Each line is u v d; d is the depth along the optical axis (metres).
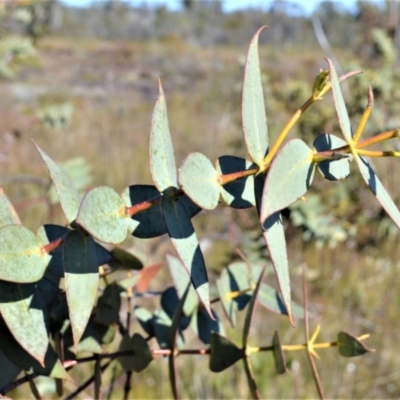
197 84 4.86
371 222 1.18
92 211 0.28
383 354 1.35
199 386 1.13
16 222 0.32
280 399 1.18
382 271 1.57
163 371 1.15
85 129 2.71
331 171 0.28
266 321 1.32
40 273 0.29
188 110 3.54
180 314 0.37
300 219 0.99
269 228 0.26
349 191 1.12
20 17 1.05
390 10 1.58
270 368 1.22
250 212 1.09
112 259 0.34
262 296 0.43
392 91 1.22
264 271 0.38
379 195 0.27
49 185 0.76
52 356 0.32
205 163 0.28
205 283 0.28
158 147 0.29
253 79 0.29
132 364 0.37
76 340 0.28
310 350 0.37
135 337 0.37
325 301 1.49
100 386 0.36
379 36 1.46
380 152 0.27
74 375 1.07
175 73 5.61
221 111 3.01
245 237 1.05
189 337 0.92
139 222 0.30
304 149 0.26
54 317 0.36
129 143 2.58
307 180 0.26
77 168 0.68
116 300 0.39
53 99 3.48
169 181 0.29
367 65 1.47
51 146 2.34
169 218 0.29
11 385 0.33
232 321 0.42
